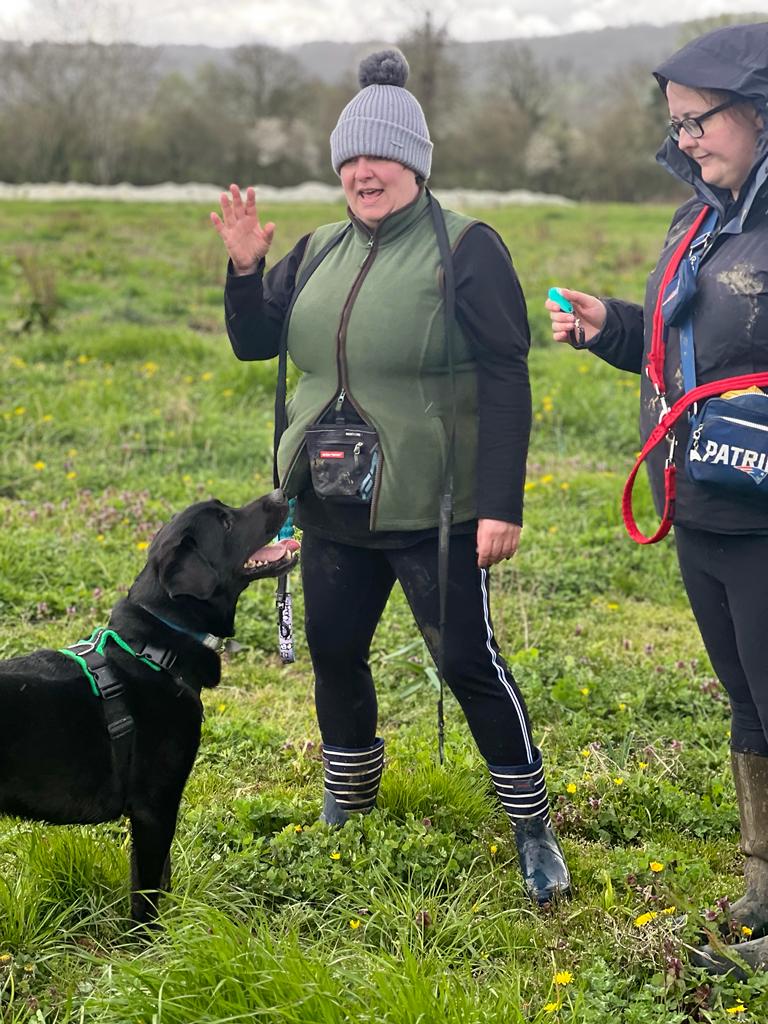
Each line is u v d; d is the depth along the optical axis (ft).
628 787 12.36
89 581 18.34
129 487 23.25
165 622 9.97
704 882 10.65
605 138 202.80
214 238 80.53
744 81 8.37
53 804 9.60
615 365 10.81
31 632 16.42
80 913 9.95
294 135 212.43
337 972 8.32
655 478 9.52
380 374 9.88
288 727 14.24
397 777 11.89
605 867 10.99
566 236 82.74
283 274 10.86
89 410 28.04
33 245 69.72
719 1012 8.55
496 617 17.99
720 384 8.70
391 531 10.05
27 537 19.75
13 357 33.91
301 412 10.32
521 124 209.36
